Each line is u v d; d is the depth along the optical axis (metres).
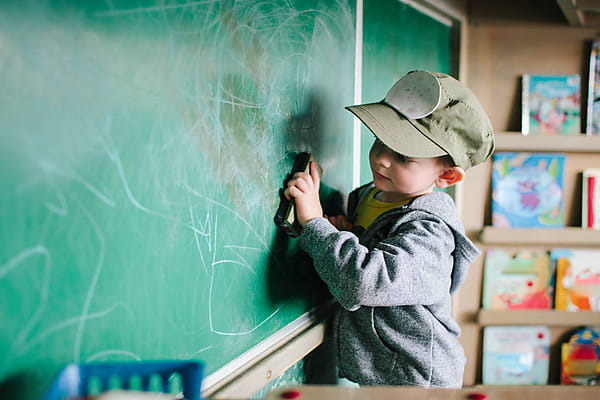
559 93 2.07
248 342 0.87
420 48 1.72
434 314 1.02
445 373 1.01
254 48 0.83
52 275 0.50
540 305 2.16
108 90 0.54
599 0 1.70
